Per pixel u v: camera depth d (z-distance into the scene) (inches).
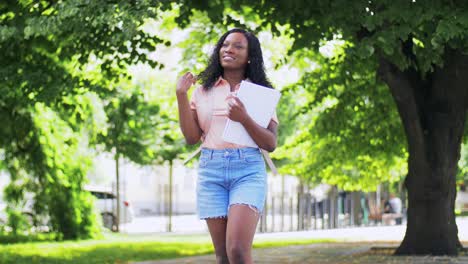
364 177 812.6
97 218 773.9
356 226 1136.8
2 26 460.8
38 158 719.1
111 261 498.6
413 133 504.7
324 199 1058.7
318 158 710.5
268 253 533.0
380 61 492.1
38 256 531.5
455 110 504.7
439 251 505.4
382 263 438.9
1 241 717.3
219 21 499.5
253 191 179.2
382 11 387.2
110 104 850.8
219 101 185.3
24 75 483.2
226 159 181.3
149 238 789.9
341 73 596.7
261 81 189.5
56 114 721.0
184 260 468.4
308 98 690.2
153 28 625.6
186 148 1042.1
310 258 487.2
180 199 1892.2
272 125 184.4
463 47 398.6
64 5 412.5
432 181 506.0
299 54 645.3
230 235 177.2
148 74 969.5
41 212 748.0
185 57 615.2
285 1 452.4
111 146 985.5
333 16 405.1
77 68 544.4
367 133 650.8
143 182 1863.9
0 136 690.8
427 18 379.6
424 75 479.8
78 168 757.3
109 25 413.1
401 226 1141.1
